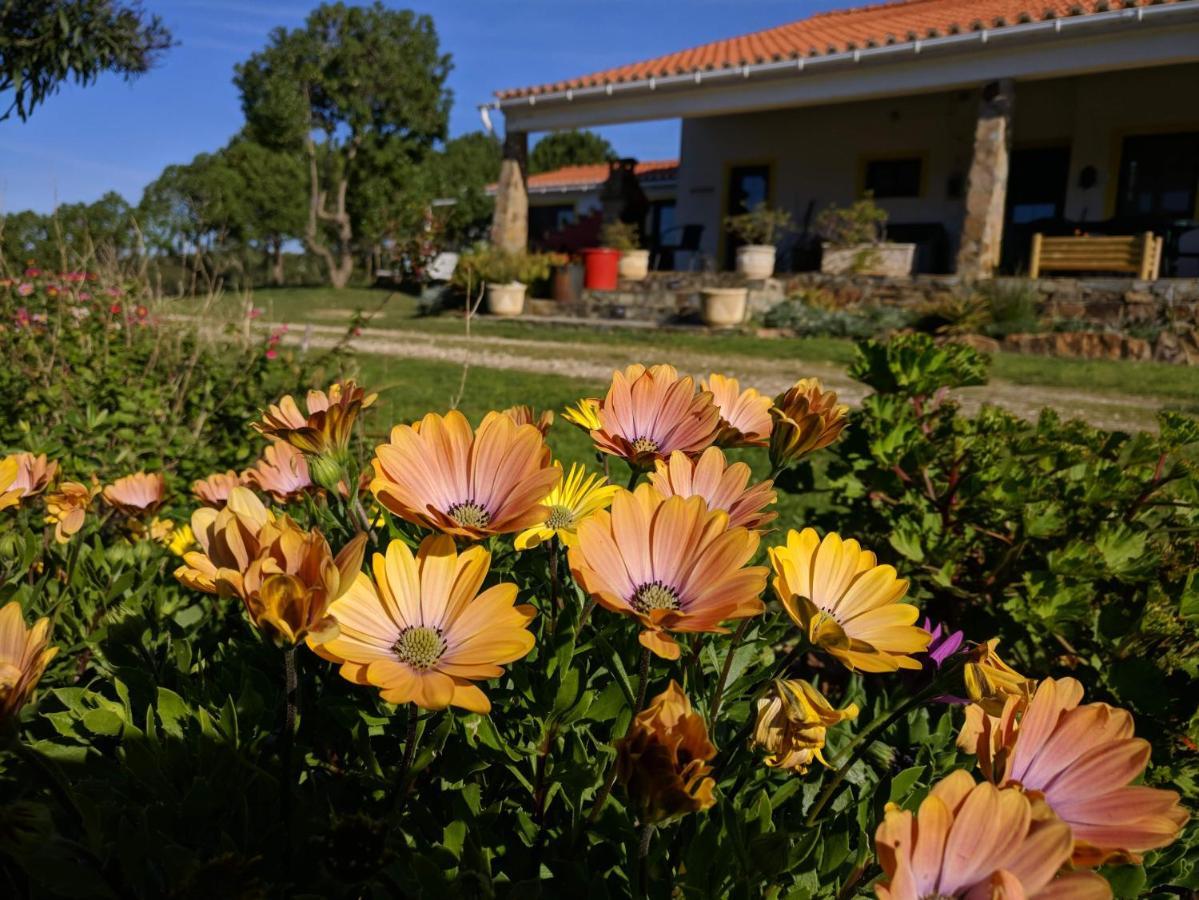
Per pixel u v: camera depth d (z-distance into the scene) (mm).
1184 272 13281
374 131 29906
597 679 1225
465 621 862
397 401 7016
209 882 771
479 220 36656
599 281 14898
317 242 30609
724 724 1247
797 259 15758
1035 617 2020
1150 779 1679
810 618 836
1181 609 1809
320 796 1076
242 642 1334
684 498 1020
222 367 4285
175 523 2227
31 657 807
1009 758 784
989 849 681
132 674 1196
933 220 15359
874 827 1036
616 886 1012
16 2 6125
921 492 2424
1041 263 11914
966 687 936
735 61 14039
